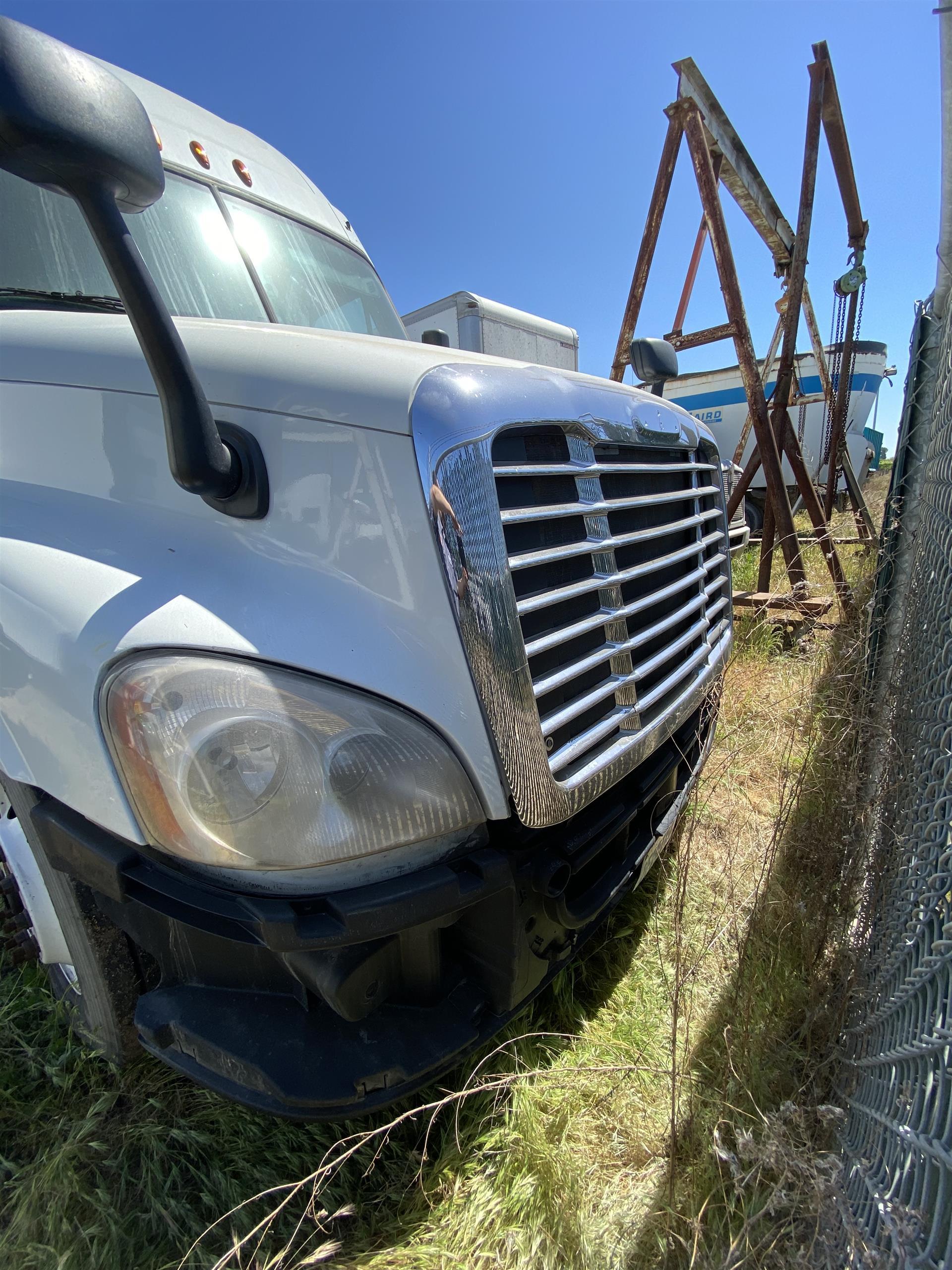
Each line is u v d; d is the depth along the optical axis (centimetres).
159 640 120
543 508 142
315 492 126
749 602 489
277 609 123
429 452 121
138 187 108
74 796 128
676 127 450
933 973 119
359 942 116
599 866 173
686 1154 152
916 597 214
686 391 1134
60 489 151
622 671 168
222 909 120
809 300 693
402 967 134
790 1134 143
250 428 131
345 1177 146
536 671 140
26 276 194
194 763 113
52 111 93
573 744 147
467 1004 141
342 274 301
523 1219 140
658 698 182
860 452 1042
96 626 125
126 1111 161
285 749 114
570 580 154
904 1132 114
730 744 276
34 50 92
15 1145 159
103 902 146
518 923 137
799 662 348
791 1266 121
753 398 473
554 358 822
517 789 128
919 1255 94
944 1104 103
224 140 275
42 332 159
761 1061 168
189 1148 152
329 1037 131
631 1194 146
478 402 129
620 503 173
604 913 173
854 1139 139
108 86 101
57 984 182
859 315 616
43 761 131
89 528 142
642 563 188
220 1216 140
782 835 216
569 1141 155
